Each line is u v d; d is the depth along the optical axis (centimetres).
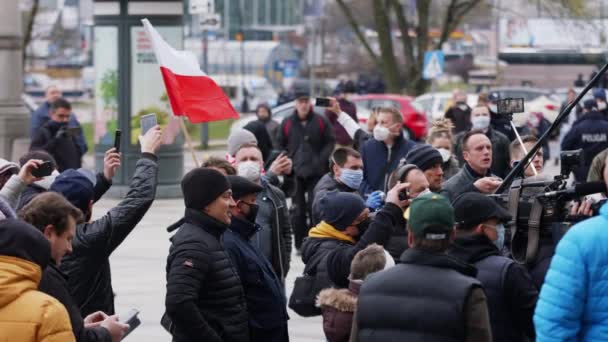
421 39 5222
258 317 1012
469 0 5225
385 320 782
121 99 2895
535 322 761
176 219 2553
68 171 1021
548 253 951
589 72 7831
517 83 7962
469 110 2781
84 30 8838
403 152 1633
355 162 1395
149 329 1530
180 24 2898
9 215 891
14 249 748
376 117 1822
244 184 1024
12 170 1127
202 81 1283
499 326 864
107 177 1091
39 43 8756
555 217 949
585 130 2334
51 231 828
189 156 4494
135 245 2203
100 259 998
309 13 8788
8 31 2872
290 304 1065
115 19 2888
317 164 2206
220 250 952
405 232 1118
